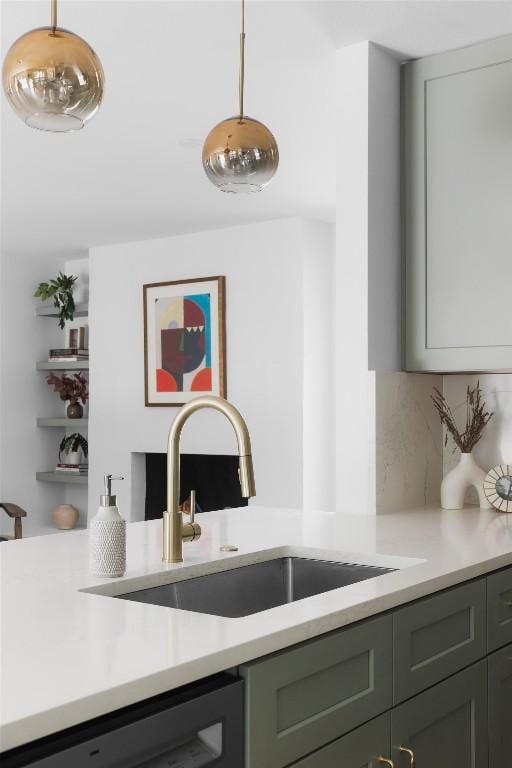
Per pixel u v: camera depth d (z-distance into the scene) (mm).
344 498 2811
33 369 6746
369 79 2777
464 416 3092
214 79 3148
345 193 2816
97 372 6363
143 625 1327
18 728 932
